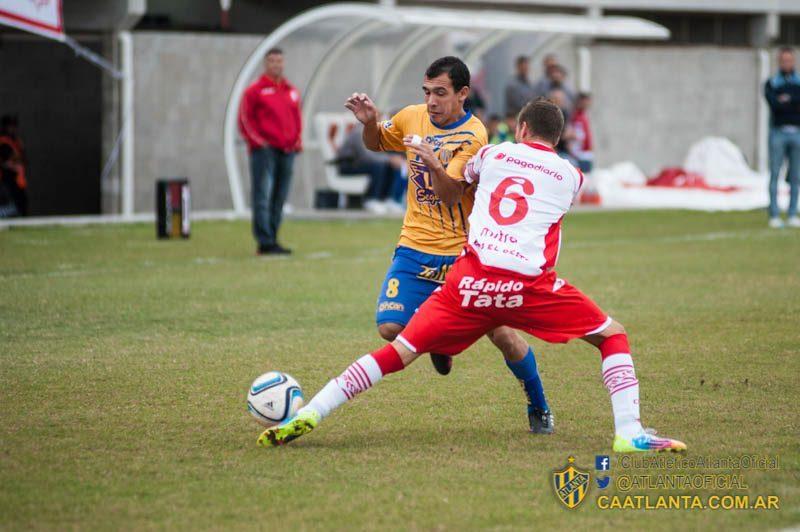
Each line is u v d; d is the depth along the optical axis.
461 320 19.58
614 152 93.88
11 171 69.06
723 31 99.56
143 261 46.62
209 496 16.91
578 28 73.50
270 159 48.69
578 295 19.62
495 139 74.38
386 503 16.64
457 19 67.44
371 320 32.97
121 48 68.31
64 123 79.44
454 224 21.45
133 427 20.97
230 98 67.62
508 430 21.14
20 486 17.31
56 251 49.91
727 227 62.53
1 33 71.69
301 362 27.08
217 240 55.62
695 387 24.45
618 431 19.56
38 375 25.28
